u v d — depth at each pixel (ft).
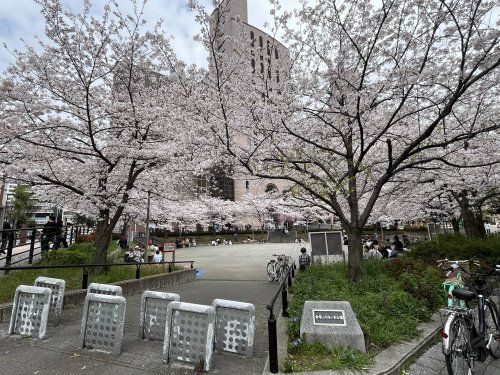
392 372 12.12
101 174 33.06
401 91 25.43
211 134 28.55
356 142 36.63
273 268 38.34
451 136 29.32
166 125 31.35
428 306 20.15
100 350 13.93
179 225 121.29
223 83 27.12
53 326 17.42
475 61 21.06
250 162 30.07
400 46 25.29
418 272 26.12
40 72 25.63
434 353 14.67
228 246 105.50
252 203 121.80
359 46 26.07
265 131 28.14
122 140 31.40
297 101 27.84
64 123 28.58
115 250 59.77
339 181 29.40
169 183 41.32
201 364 12.26
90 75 26.21
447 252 34.60
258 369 12.28
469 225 43.68
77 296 22.58
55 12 23.63
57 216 61.93
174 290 32.14
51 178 30.40
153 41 27.43
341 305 15.06
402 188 40.06
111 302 14.15
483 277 15.35
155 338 15.37
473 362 12.53
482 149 31.63
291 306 19.97
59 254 31.42
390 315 17.65
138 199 44.65
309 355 13.17
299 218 128.16
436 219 68.85
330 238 41.19
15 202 111.86
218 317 14.23
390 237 99.96
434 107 29.55
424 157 31.78
